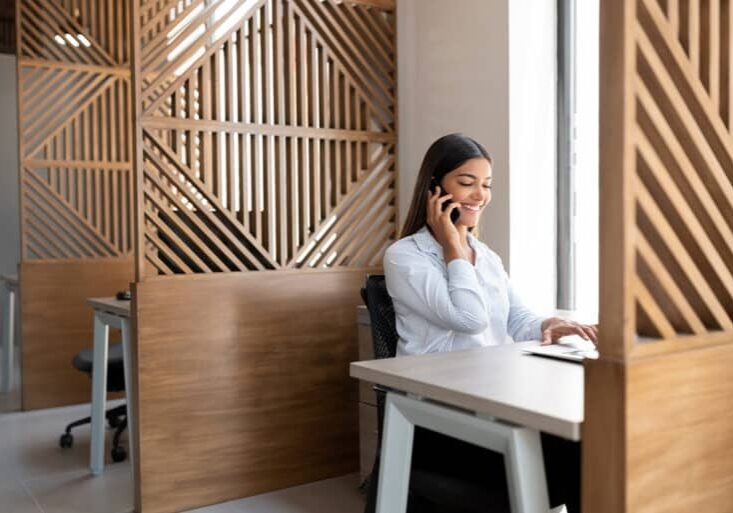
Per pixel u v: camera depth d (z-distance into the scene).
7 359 5.10
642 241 1.19
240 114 3.02
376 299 2.16
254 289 3.00
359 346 3.11
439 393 1.43
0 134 6.61
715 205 1.34
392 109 3.46
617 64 1.14
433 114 3.40
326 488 3.08
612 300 1.17
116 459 3.47
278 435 3.06
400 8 3.56
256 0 3.06
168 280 2.81
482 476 1.62
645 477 1.17
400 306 2.08
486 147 3.15
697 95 1.26
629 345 1.15
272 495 3.00
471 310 1.94
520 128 3.07
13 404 4.70
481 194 2.08
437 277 1.99
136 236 2.78
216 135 2.96
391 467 1.59
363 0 3.34
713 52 1.29
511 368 1.60
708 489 1.25
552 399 1.32
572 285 3.22
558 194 3.21
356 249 3.40
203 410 2.88
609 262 1.17
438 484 1.63
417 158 3.50
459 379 1.48
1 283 6.56
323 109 3.22
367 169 3.37
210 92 2.96
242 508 2.85
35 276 4.54
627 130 1.14
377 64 3.40
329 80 3.31
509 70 3.03
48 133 4.60
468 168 2.05
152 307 2.77
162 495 2.79
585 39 3.16
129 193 4.80
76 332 4.65
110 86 4.76
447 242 2.03
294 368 3.10
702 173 1.33
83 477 3.24
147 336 2.76
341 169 3.33
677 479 1.21
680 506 1.21
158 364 2.78
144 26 2.80
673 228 1.31
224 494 2.92
